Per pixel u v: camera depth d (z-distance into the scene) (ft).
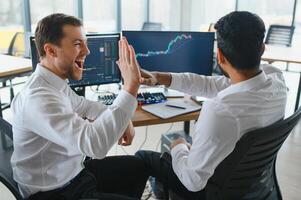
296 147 9.59
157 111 5.57
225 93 3.58
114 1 20.10
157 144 9.68
